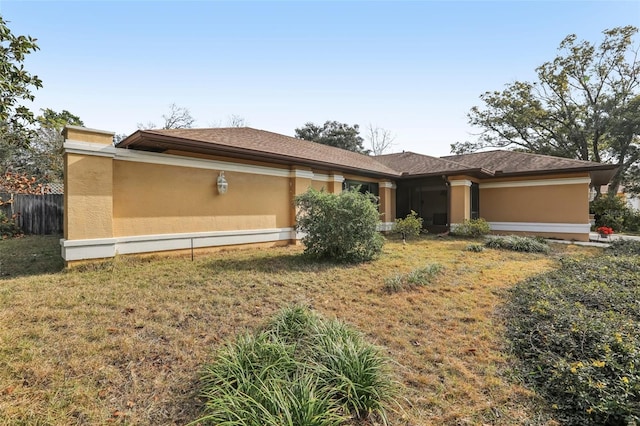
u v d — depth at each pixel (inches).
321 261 317.4
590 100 979.9
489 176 598.5
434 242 483.5
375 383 111.0
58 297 193.0
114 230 291.0
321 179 494.6
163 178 321.7
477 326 173.3
